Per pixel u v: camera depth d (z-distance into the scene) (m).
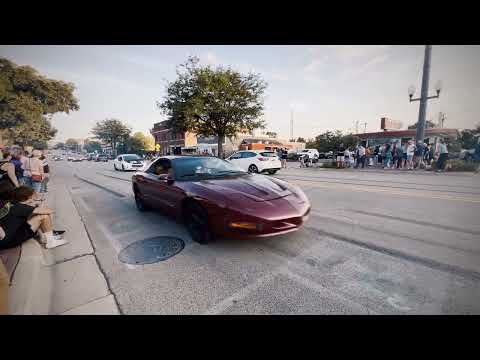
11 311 1.86
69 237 3.74
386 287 2.19
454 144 18.03
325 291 2.16
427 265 2.56
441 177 10.64
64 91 23.66
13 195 2.97
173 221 4.52
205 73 16.98
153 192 4.45
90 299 2.15
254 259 2.83
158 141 52.78
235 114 18.22
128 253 3.11
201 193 3.15
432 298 2.01
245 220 2.73
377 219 4.22
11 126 21.16
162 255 3.01
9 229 2.84
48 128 26.23
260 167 12.47
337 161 17.78
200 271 2.59
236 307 1.99
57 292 2.26
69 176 15.48
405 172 12.99
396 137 24.03
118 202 6.51
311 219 4.27
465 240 3.21
